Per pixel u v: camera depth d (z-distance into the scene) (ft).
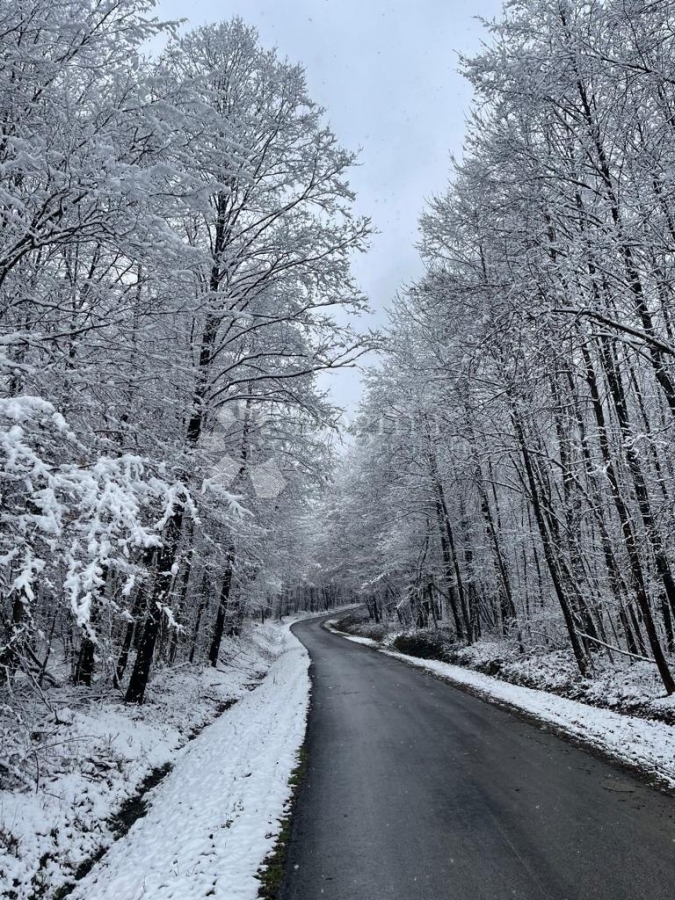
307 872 14.08
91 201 15.97
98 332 19.34
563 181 29.66
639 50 23.80
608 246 25.08
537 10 28.71
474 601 69.62
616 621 57.62
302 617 219.20
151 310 21.74
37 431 15.57
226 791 19.85
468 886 13.01
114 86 17.46
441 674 51.57
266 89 35.68
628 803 17.71
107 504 12.70
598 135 27.71
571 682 38.93
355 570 115.55
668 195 23.59
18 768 17.99
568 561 47.50
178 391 27.55
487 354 32.22
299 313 34.55
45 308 19.08
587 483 46.93
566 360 31.14
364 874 13.85
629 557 36.24
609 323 26.16
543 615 55.31
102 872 15.58
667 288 25.70
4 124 15.92
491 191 33.83
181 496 25.20
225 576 53.26
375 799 19.15
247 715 34.37
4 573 15.89
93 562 11.97
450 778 21.07
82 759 21.40
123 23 16.81
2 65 14.71
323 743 27.27
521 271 29.48
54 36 16.43
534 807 17.72
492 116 33.83
